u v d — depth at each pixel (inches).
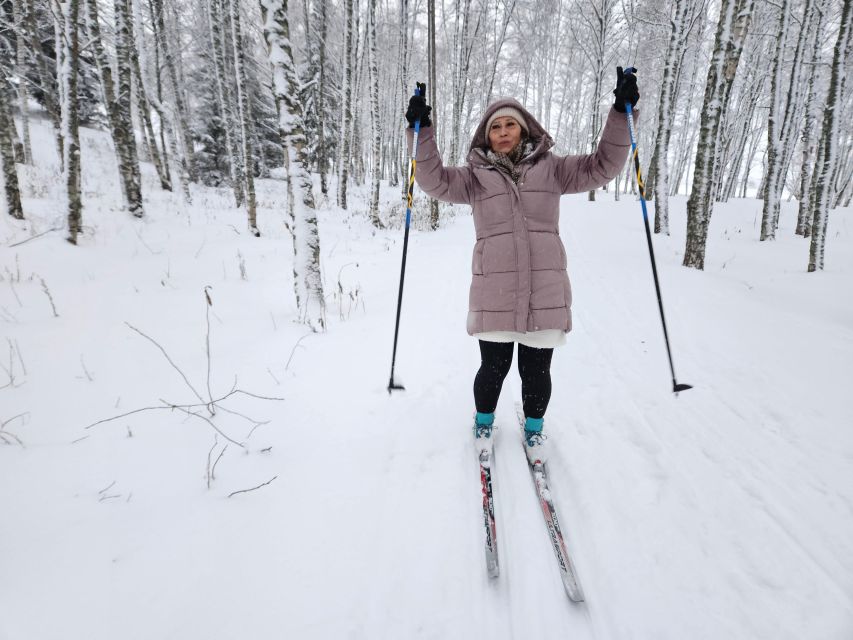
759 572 58.4
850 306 189.3
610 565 60.2
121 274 200.8
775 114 402.0
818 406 98.6
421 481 75.5
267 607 51.5
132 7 461.7
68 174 222.7
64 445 78.5
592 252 321.7
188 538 60.2
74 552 56.2
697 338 144.7
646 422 95.6
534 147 74.4
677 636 50.4
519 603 55.0
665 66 416.5
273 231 380.2
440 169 73.8
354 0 541.3
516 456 83.7
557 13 879.1
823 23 423.8
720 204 661.3
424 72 886.4
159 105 529.3
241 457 79.0
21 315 140.3
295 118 143.8
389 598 54.3
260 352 126.3
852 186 944.9
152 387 102.6
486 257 72.3
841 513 67.9
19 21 400.2
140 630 47.1
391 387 83.5
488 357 78.4
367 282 218.5
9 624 46.0
